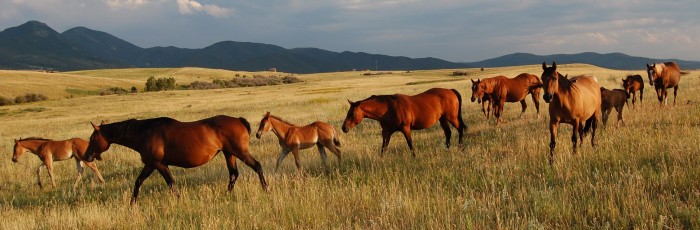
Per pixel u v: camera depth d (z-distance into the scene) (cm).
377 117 1116
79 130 2856
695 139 839
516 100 1662
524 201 623
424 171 877
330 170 1031
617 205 575
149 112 4153
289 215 668
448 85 5012
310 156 1245
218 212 735
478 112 1989
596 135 1120
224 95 6756
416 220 580
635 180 649
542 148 955
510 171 788
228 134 866
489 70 14100
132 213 762
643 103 1761
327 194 770
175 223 697
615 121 1341
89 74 16888
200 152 855
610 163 791
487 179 752
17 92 8225
